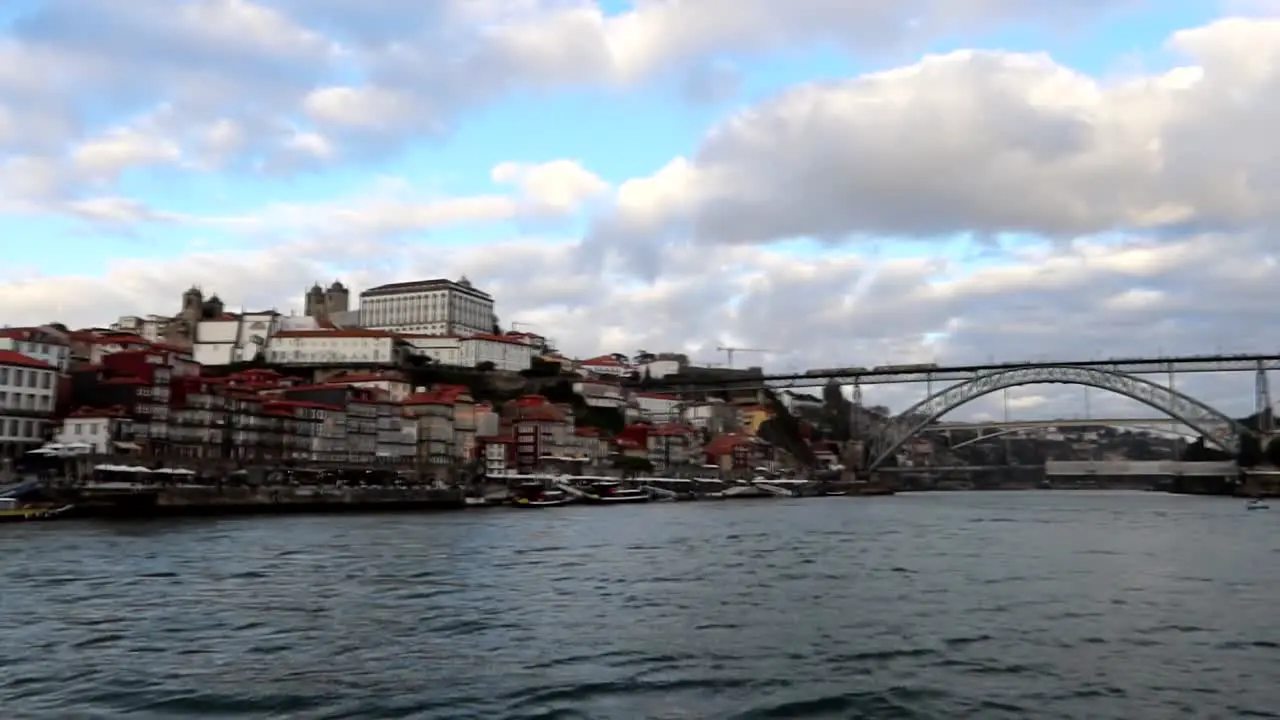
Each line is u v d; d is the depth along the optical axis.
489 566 56.97
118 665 29.77
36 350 135.62
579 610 41.03
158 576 49.06
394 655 31.66
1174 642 34.72
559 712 25.22
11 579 47.31
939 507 163.25
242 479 121.88
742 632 36.34
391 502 125.94
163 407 129.00
